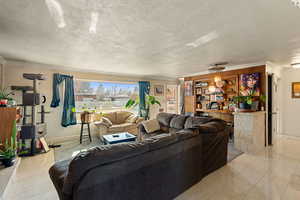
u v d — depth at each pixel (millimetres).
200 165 2189
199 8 1492
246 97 3639
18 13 1594
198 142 2133
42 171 2521
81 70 4738
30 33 2092
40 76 3320
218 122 2693
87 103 5027
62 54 3111
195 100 5742
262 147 3686
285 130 4754
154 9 1514
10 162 2328
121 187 1317
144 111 5957
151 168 1539
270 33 2092
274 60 3727
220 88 4891
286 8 1477
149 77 6359
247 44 2541
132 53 3029
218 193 1924
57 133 4363
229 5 1436
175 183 1805
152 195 1559
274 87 4188
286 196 1861
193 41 2385
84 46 2611
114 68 4582
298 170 2529
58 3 1418
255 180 2223
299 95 4488
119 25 1854
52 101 4242
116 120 5117
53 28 1938
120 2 1397
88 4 1432
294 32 2062
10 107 2740
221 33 2094
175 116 3938
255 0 1353
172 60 3625
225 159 2738
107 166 1229
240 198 1828
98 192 1184
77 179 1125
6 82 3660
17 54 3129
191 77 5914
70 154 3326
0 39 2316
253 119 3348
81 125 4445
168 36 2184
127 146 1405
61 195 1282
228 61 3775
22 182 2189
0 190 1778
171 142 1747
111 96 5539
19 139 3178
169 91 7027
